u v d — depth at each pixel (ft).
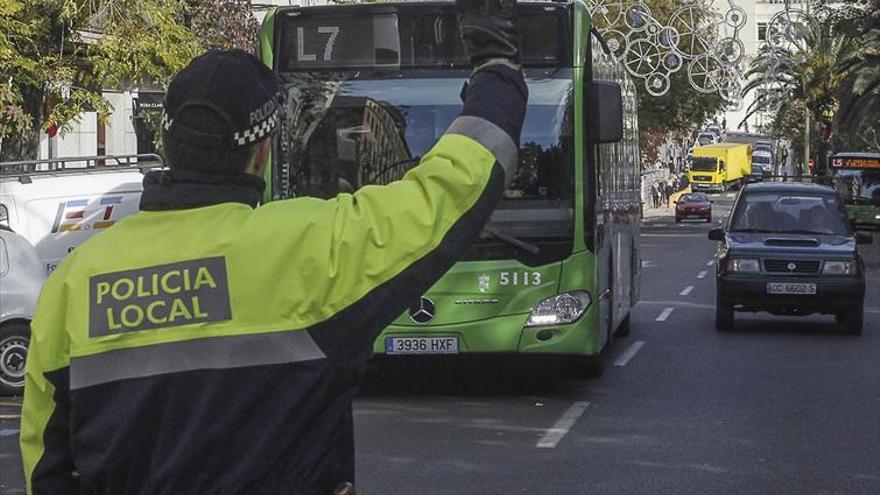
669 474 34.37
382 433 40.32
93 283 10.14
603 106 45.34
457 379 52.47
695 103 216.74
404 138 45.37
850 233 70.90
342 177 45.42
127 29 77.56
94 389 10.03
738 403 46.39
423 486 32.76
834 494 32.24
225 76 10.40
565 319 45.44
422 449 37.68
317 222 9.91
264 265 9.86
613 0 99.14
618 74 61.05
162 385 9.89
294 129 45.60
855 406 45.80
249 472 9.81
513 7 10.66
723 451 37.60
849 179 220.64
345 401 10.10
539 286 45.37
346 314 9.83
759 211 71.87
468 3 10.59
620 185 59.52
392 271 9.80
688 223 280.51
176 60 79.92
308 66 45.78
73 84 80.28
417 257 9.83
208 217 10.23
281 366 9.83
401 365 57.11
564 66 45.39
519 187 45.44
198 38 99.35
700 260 148.97
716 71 93.40
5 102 73.72
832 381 51.93
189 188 10.30
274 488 9.95
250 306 9.86
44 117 84.07
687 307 87.04
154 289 10.00
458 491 32.19
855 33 180.55
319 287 9.80
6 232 54.60
